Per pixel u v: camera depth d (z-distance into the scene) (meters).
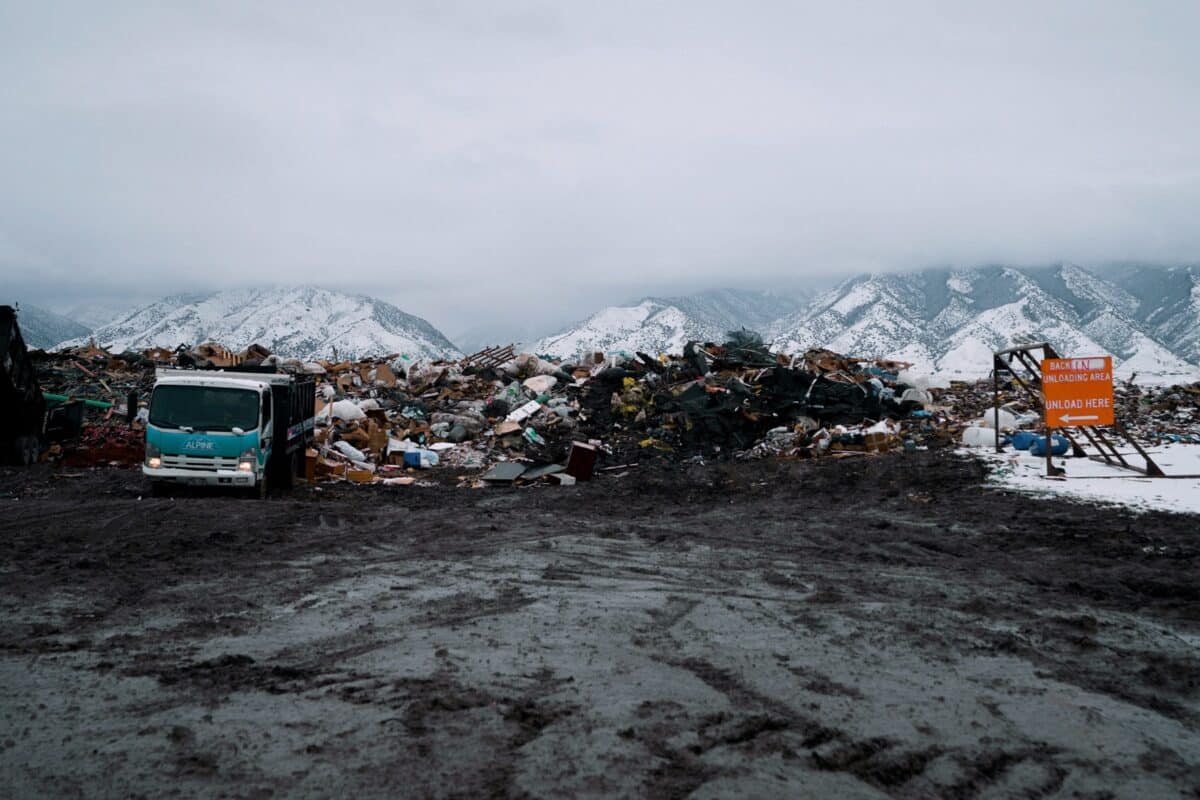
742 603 9.80
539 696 6.46
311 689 6.64
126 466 24.30
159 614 9.22
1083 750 5.66
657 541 14.33
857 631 8.51
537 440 28.52
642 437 28.72
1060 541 13.12
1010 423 26.30
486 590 10.53
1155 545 12.47
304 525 15.73
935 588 10.57
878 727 5.95
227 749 5.45
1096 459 20.89
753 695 6.56
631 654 7.67
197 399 19.03
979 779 5.21
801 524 15.77
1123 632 8.51
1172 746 5.79
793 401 29.22
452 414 30.39
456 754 5.38
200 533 14.58
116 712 6.12
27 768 5.16
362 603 9.80
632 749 5.47
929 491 18.48
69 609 9.40
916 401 30.22
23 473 22.64
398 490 21.98
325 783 4.96
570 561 12.55
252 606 9.63
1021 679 7.07
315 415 26.25
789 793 4.93
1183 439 24.12
